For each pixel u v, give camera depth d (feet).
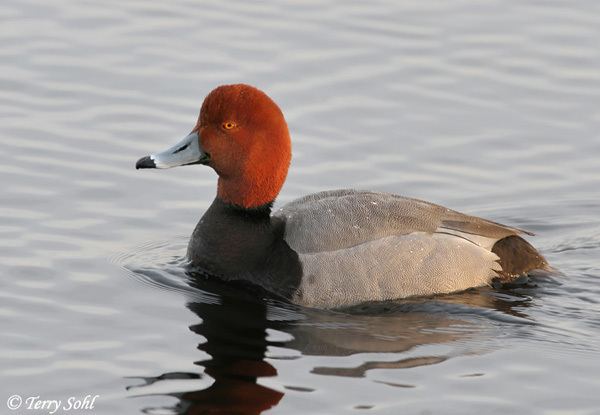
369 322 39.81
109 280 42.04
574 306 41.06
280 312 40.27
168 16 61.26
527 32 60.54
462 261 41.78
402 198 42.68
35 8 61.57
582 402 34.63
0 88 55.11
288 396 34.65
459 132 53.83
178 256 44.21
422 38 59.93
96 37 59.21
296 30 60.23
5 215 46.19
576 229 47.96
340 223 41.55
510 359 37.22
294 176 50.65
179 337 38.19
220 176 42.83
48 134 52.11
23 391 34.83
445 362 36.94
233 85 42.27
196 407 34.01
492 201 49.47
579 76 57.41
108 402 34.30
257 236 42.11
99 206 47.62
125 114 53.67
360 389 35.14
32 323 38.75
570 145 53.21
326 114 54.54
